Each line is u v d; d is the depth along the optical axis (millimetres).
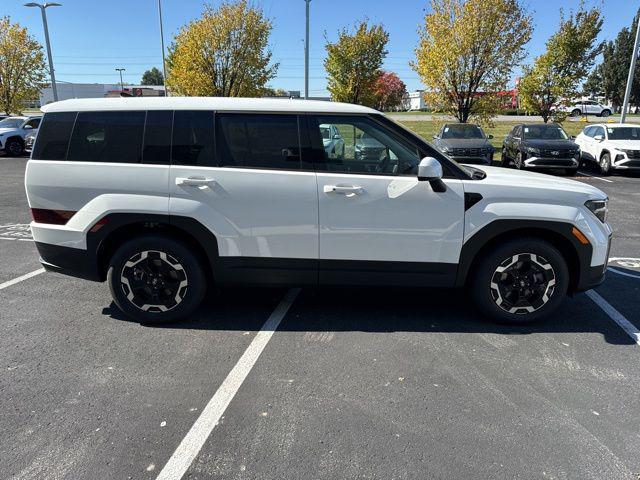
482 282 4062
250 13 22203
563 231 3936
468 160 14883
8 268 5695
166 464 2484
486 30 18938
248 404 3006
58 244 4016
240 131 3900
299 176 3863
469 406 2996
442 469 2459
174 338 3904
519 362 3551
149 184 3881
